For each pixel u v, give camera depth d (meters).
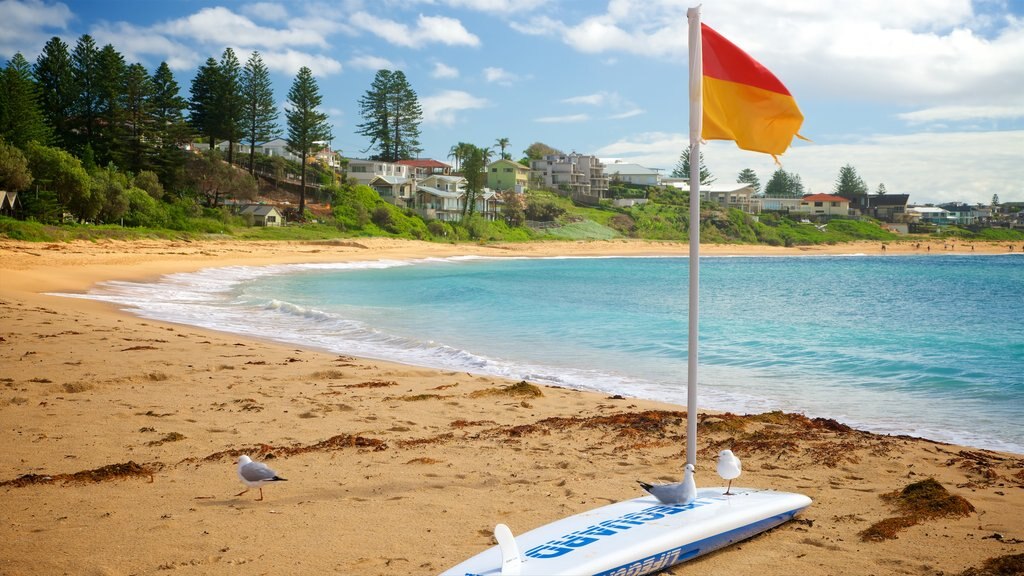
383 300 35.66
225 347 17.73
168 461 8.20
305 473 7.78
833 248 145.12
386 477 7.65
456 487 7.33
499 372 16.83
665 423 10.20
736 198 167.62
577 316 29.53
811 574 5.16
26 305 24.70
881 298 43.62
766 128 6.64
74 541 5.74
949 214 198.12
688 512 5.62
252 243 79.19
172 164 90.31
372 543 5.75
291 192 109.44
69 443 8.86
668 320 28.34
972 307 37.53
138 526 6.10
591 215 140.75
